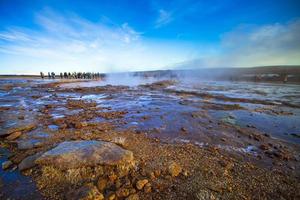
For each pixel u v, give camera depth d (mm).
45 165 3205
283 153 4281
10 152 4078
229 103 11523
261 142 5074
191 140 5102
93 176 2965
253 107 10305
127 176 3010
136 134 5484
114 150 3586
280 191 2785
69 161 3184
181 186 2785
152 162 3498
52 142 4637
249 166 3582
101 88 21812
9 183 2879
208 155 4035
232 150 4453
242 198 2551
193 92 17141
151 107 10250
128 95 15930
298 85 24594
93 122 6824
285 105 10938
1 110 8680
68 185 2783
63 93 17531
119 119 7441
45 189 2717
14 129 5375
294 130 6262
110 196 2520
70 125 6285
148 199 2510
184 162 3598
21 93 16953
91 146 3705
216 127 6473
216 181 2945
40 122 6711
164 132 5789
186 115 8273
